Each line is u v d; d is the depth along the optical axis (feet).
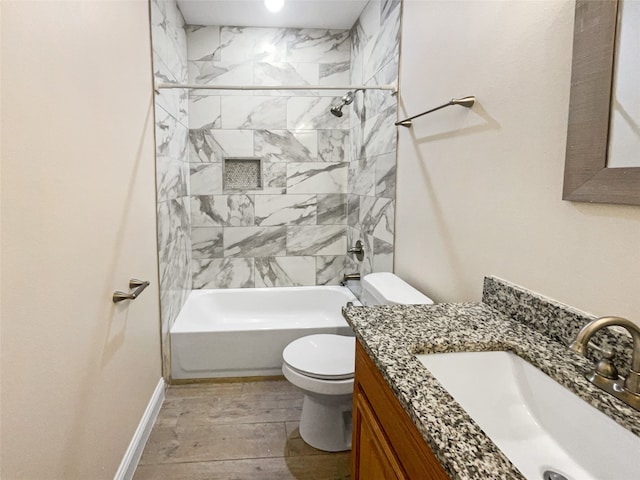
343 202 10.96
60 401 3.46
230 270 10.75
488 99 4.28
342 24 10.13
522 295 3.66
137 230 5.80
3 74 2.67
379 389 3.20
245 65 10.27
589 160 2.89
